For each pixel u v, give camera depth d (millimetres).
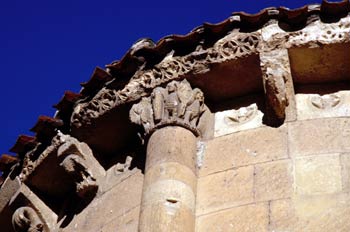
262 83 10000
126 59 10547
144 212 9039
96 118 10773
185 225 8883
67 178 11469
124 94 10492
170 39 10328
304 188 8914
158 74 10297
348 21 9773
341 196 8734
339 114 9602
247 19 10023
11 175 12148
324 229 8508
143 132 10094
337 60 9766
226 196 9188
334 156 9133
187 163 9508
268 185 9078
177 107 9906
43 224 11484
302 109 9750
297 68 9891
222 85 10156
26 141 11859
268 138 9578
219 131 9961
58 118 11430
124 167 10633
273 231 8625
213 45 10133
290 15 9898
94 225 10242
